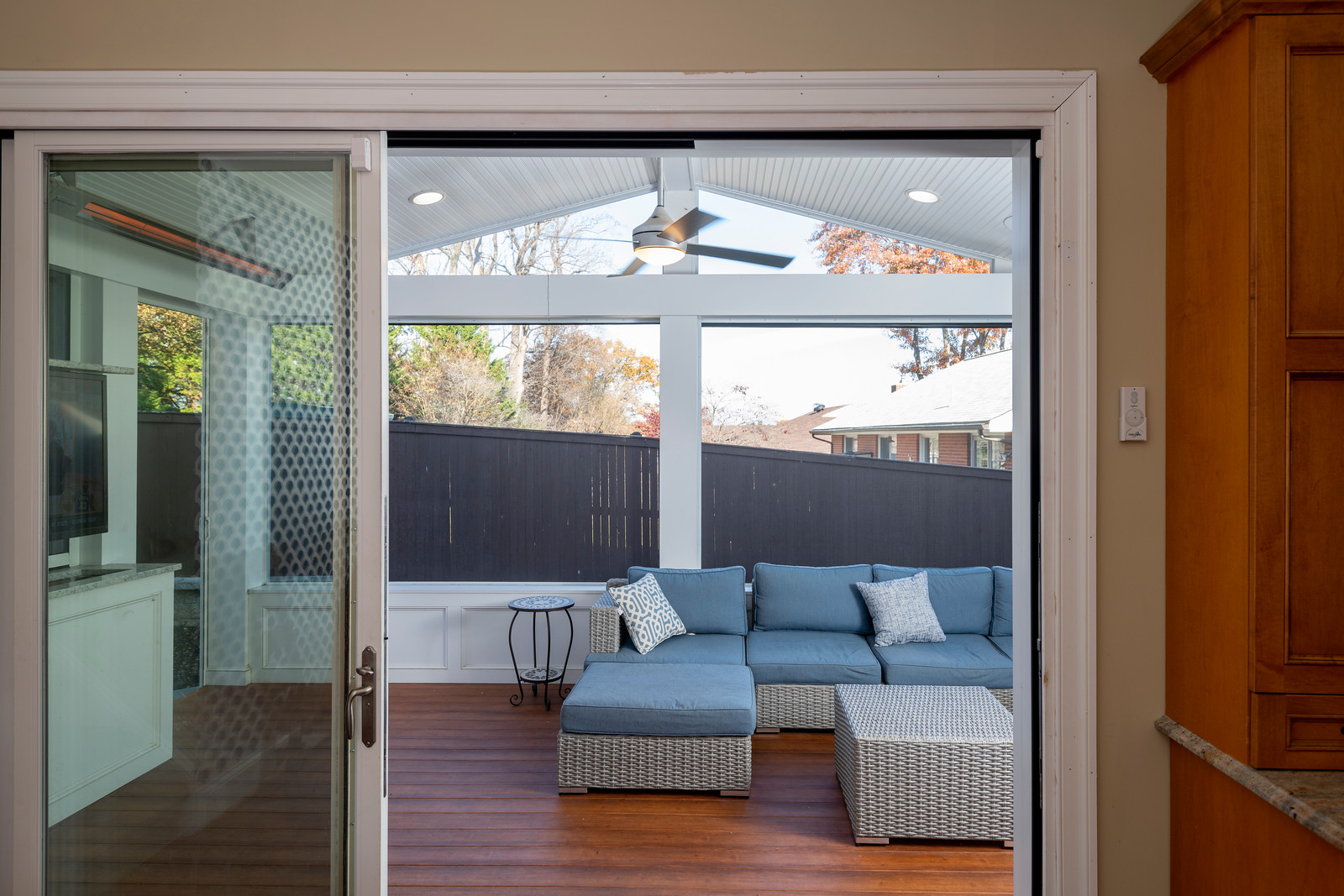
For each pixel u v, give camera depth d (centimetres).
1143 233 173
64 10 173
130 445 177
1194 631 162
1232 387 150
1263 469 145
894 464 510
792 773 359
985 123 174
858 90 173
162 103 172
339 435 176
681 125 176
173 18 174
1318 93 146
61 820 175
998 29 174
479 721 433
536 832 302
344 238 176
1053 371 173
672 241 366
